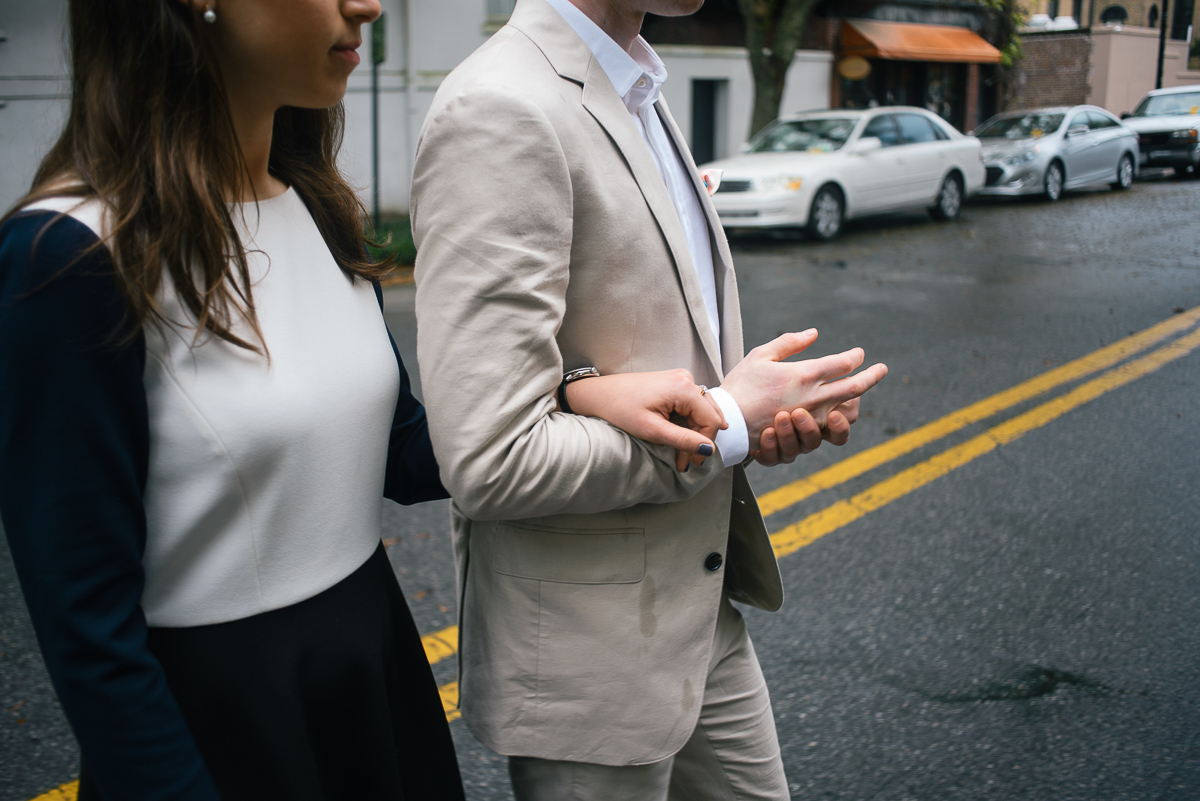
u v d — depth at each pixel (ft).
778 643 9.44
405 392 4.07
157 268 2.71
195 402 2.88
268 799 3.12
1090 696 8.46
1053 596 10.20
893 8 65.00
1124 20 107.34
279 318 3.16
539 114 3.42
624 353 3.84
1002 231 40.09
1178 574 10.60
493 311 3.35
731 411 3.73
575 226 3.65
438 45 39.34
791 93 60.08
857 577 10.75
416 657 3.84
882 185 38.81
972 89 73.56
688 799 5.01
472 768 7.75
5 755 7.86
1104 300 25.73
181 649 3.03
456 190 3.39
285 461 3.07
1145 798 7.23
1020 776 7.50
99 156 2.75
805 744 7.93
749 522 4.42
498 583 4.06
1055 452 14.52
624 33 4.00
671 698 4.09
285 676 3.15
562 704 4.01
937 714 8.27
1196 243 35.70
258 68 2.99
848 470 14.03
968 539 11.63
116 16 2.74
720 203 36.09
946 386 18.12
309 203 3.58
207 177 2.85
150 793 2.70
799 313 24.58
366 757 3.42
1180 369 18.85
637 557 3.97
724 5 52.60
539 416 3.48
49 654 2.65
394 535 11.99
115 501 2.69
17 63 30.25
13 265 2.58
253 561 3.08
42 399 2.58
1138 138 59.47
